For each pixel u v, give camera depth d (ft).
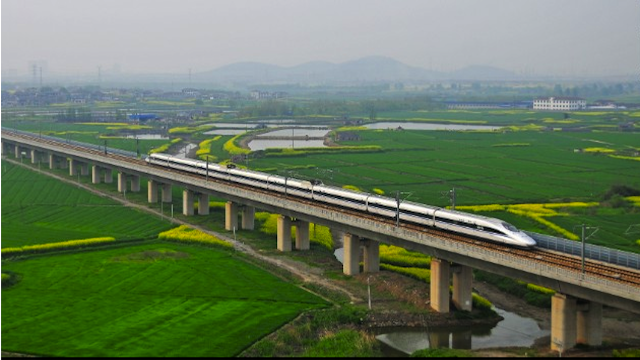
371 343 319.06
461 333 341.21
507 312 372.99
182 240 513.04
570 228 539.29
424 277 411.34
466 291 364.79
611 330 335.88
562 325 304.30
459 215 387.34
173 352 302.66
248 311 355.77
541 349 311.88
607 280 281.13
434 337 335.88
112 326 333.21
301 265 448.24
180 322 338.95
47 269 435.12
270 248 493.36
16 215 614.75
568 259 328.70
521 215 590.14
